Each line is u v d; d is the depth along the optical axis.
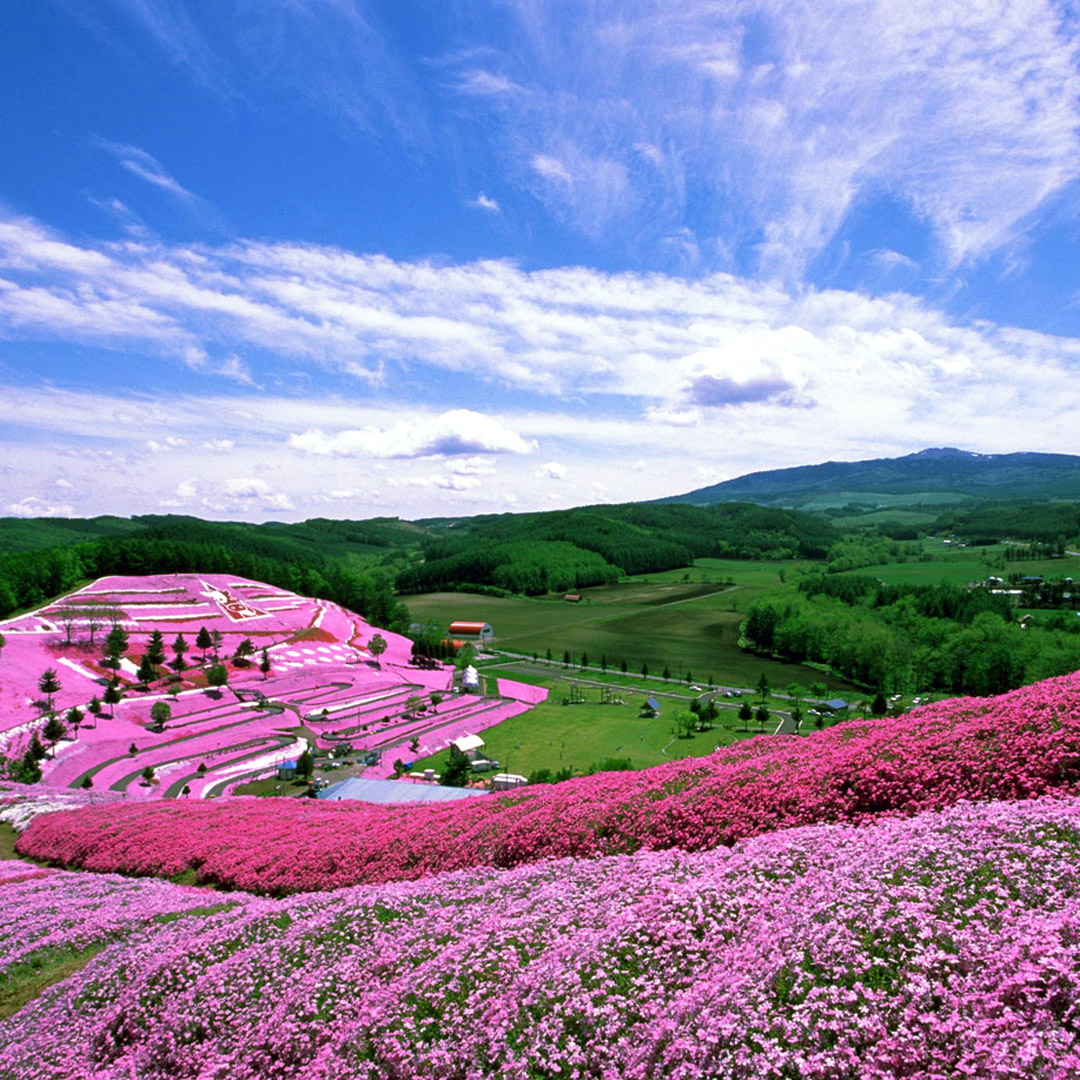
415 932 13.97
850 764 17.78
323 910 16.73
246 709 120.69
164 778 88.69
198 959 15.11
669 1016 8.88
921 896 9.97
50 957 18.62
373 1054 10.27
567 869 16.58
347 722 119.50
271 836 28.95
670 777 21.80
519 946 12.06
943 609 181.12
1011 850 10.97
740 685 157.25
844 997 8.16
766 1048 7.76
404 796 51.88
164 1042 12.49
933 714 20.53
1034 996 7.37
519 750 108.56
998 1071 6.55
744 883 12.24
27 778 77.44
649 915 11.74
